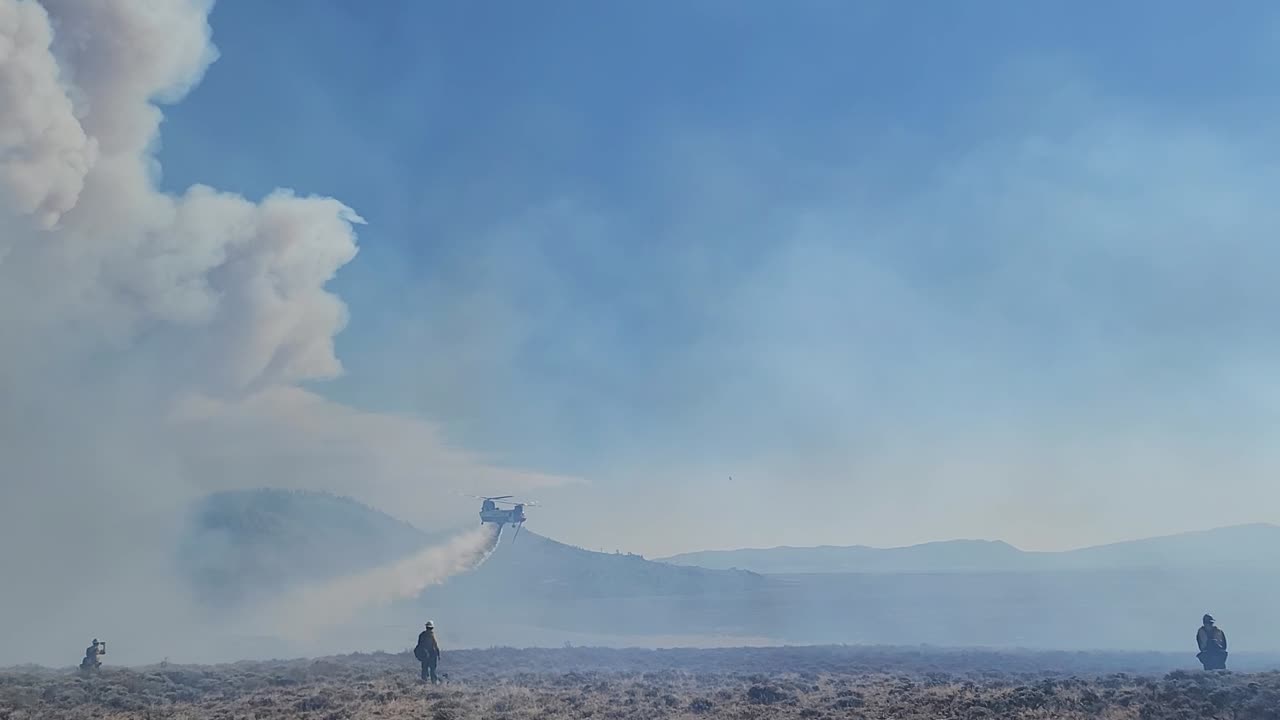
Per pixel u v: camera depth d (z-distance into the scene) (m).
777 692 39.38
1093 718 32.50
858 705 36.62
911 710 34.78
